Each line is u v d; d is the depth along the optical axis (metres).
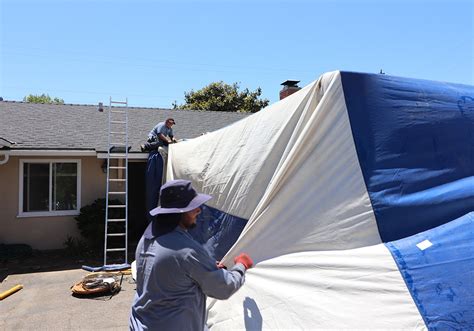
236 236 4.52
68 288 7.56
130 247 11.71
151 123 14.30
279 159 4.02
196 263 2.23
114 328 5.48
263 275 3.27
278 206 3.49
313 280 2.90
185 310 2.26
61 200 11.48
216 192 5.30
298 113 3.85
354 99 3.45
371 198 3.14
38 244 11.18
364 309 2.51
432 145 3.43
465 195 3.24
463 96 3.76
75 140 11.57
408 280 2.53
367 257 2.83
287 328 2.81
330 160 3.38
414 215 3.11
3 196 10.89
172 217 2.37
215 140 5.95
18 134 11.38
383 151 3.32
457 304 2.34
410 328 2.28
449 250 2.73
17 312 6.23
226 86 30.97
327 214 3.26
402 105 3.53
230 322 3.30
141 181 13.68
